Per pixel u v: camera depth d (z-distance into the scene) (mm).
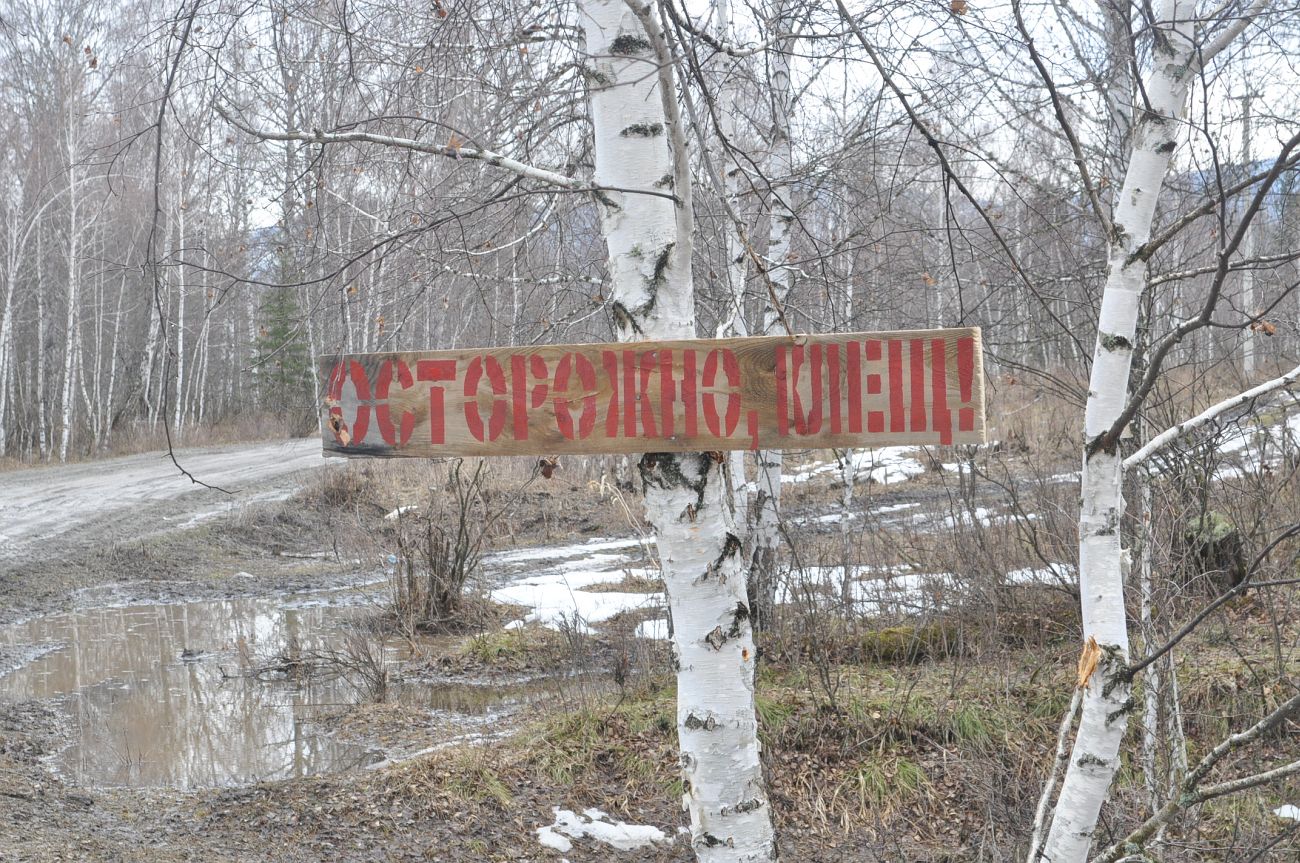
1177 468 4586
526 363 2480
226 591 12914
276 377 26094
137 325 35031
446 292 4133
